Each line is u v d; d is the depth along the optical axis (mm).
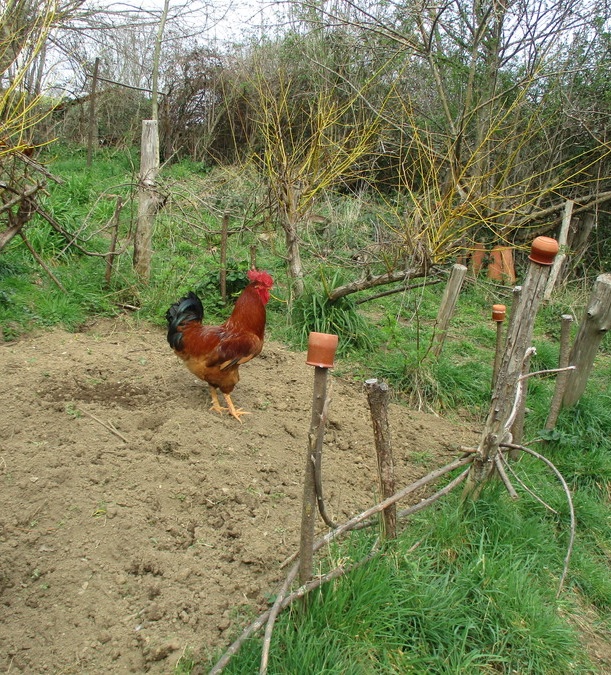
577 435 4996
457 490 3926
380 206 9734
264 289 4266
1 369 4469
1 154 4918
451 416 5527
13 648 2393
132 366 4867
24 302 5840
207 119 14422
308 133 9984
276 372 5367
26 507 3076
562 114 9781
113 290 6527
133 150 14312
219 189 9555
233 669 2379
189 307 4242
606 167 10438
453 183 6016
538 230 10711
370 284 6016
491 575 3100
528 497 4031
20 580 2701
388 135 10133
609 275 5000
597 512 4109
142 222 6586
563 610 3266
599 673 2918
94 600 2645
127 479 3395
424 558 3193
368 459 4258
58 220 7281
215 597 2748
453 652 2730
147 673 2361
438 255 5742
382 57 10234
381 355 6336
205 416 4152
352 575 2762
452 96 10195
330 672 2414
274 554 3061
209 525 3207
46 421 3836
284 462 3881
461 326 8062
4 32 6145
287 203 6523
